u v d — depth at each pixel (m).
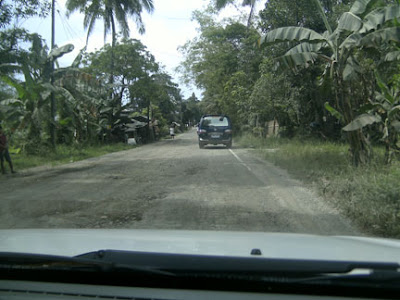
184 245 2.34
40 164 15.52
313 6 18.33
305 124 22.66
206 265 1.72
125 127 32.06
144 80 30.06
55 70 18.77
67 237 2.59
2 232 2.82
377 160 10.32
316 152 14.49
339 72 10.57
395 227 5.24
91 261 1.79
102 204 7.30
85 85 22.19
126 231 2.93
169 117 75.56
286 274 1.67
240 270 1.69
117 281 1.78
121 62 29.75
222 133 22.23
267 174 11.23
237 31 32.31
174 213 6.54
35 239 2.52
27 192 8.77
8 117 18.02
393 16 9.35
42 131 19.62
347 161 10.73
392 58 10.46
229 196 7.98
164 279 1.74
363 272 1.66
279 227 5.68
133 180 10.30
